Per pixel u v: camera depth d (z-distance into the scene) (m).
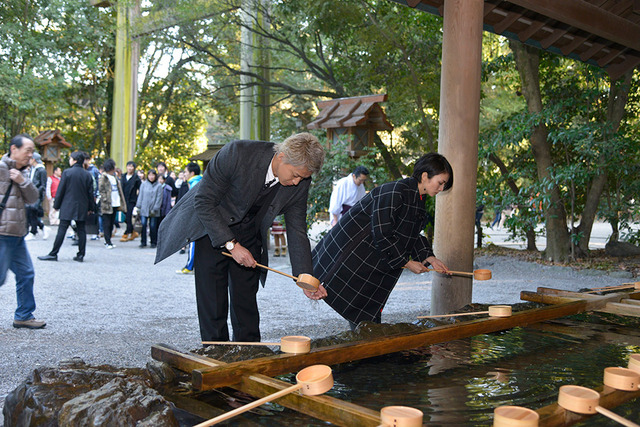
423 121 12.77
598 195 10.07
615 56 7.66
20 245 4.48
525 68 10.00
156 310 5.54
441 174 3.11
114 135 17.03
